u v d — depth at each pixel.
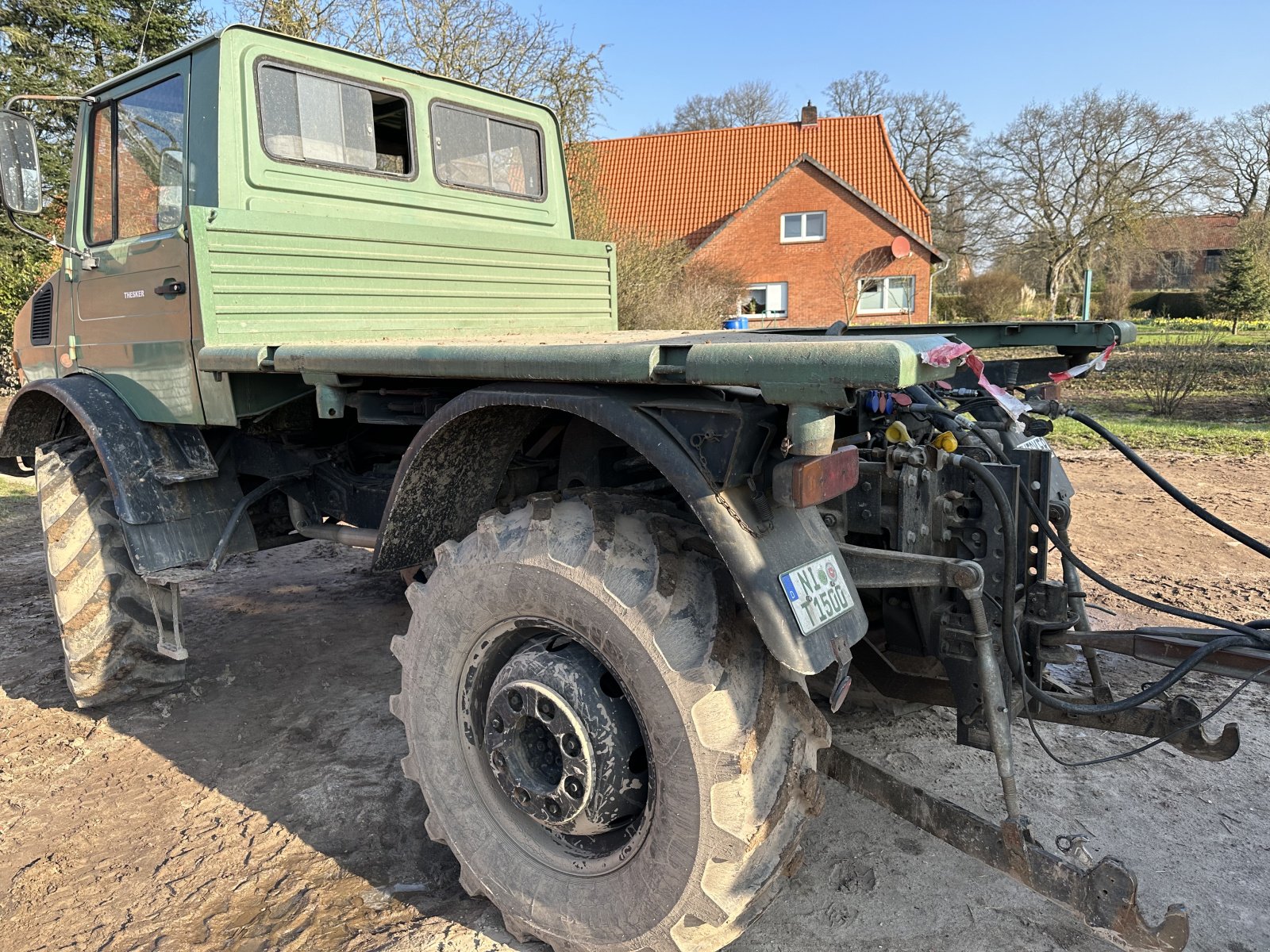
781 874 1.92
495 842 2.23
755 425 1.75
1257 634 2.24
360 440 3.65
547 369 1.85
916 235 27.52
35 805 2.96
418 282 3.29
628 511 2.02
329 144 3.32
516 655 2.09
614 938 1.98
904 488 2.32
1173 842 2.55
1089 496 6.92
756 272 28.73
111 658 3.45
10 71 17.23
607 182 30.95
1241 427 10.34
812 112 30.64
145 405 3.21
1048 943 2.19
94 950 2.26
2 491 8.27
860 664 2.90
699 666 1.79
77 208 3.66
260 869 2.57
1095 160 39.72
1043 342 3.12
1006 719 1.92
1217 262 52.12
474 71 15.38
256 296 2.80
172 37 19.62
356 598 5.03
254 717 3.57
